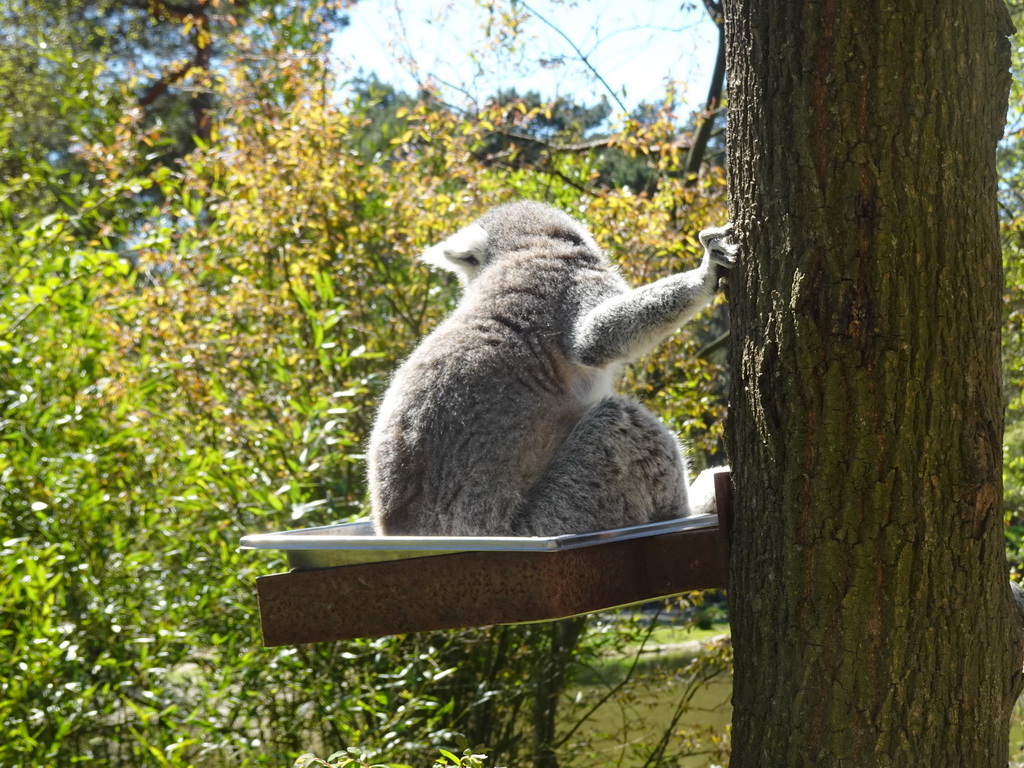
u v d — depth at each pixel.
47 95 12.57
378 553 2.74
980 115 2.41
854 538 2.39
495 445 3.13
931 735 2.40
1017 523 10.13
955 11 2.35
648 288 3.11
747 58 2.54
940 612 2.39
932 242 2.35
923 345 2.35
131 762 5.83
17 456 5.57
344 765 3.13
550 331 3.37
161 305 7.12
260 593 2.80
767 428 2.50
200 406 6.81
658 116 7.02
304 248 7.49
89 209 6.53
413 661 5.79
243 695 5.87
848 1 2.33
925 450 2.37
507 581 2.58
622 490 3.07
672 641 9.32
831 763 2.42
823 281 2.38
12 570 5.26
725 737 7.29
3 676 5.10
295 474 5.99
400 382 3.42
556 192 7.93
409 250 7.43
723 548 2.69
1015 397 8.15
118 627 5.66
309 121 7.35
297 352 6.84
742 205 2.58
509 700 7.15
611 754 7.79
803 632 2.45
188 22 9.56
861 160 2.34
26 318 5.89
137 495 6.12
